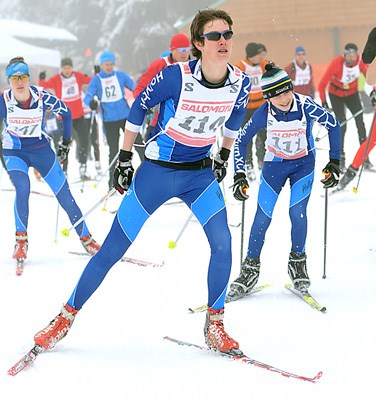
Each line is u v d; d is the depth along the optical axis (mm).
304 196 5562
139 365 4078
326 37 42406
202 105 4109
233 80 4117
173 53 8812
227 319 4945
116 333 4676
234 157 5320
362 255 6617
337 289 5602
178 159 4320
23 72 6504
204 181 4379
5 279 6289
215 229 4328
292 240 5570
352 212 8727
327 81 12086
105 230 8445
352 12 41969
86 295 4348
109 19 57375
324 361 4062
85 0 59406
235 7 42125
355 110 12078
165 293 5672
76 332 4699
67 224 8938
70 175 15266
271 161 5625
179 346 4402
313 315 4965
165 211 9789
